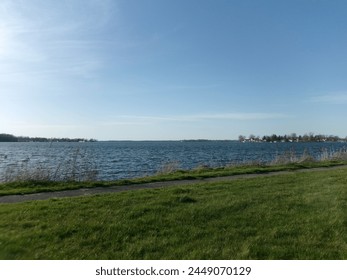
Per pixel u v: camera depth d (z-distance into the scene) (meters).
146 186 15.33
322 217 8.70
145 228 7.94
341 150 35.59
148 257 6.45
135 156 61.59
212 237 7.39
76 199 11.07
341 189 12.31
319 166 24.34
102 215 8.94
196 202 10.48
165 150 99.06
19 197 12.67
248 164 25.41
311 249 6.67
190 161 48.34
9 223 8.24
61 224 8.11
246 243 7.00
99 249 6.83
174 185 15.48
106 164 41.22
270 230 7.76
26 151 89.12
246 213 9.18
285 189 12.85
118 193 12.23
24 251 6.68
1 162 44.25
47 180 16.81
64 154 69.19
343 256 6.36
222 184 14.27
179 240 7.21
